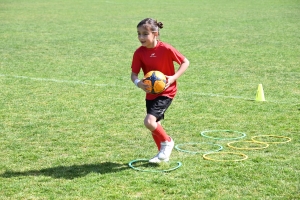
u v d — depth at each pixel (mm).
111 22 30859
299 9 37656
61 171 7340
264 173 7098
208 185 6688
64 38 23938
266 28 27234
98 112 10922
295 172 7148
